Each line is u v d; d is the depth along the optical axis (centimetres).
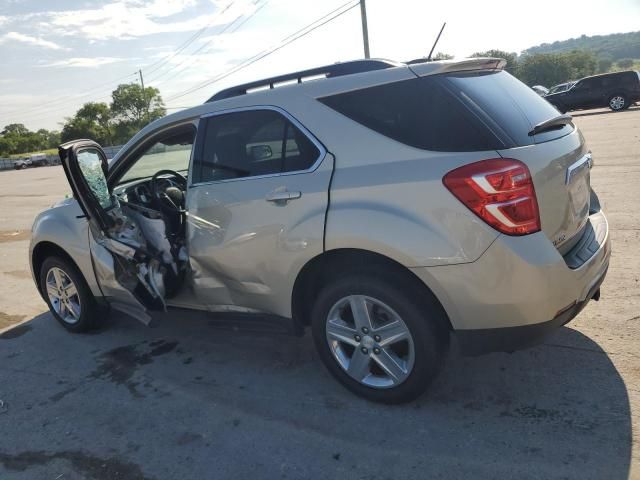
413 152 269
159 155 413
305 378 346
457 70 291
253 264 322
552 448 255
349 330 301
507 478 240
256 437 289
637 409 277
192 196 347
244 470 264
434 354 277
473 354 272
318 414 304
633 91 2312
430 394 311
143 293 394
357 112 289
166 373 372
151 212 407
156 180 433
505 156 253
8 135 11450
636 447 250
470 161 254
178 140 393
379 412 299
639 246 518
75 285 439
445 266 257
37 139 11681
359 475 253
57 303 469
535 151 264
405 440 273
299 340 403
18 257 805
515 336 261
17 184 2569
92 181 373
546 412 283
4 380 386
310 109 302
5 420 331
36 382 378
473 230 251
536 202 255
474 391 309
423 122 271
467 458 255
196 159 348
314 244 290
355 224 274
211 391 341
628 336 351
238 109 331
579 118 2145
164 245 394
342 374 313
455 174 253
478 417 286
